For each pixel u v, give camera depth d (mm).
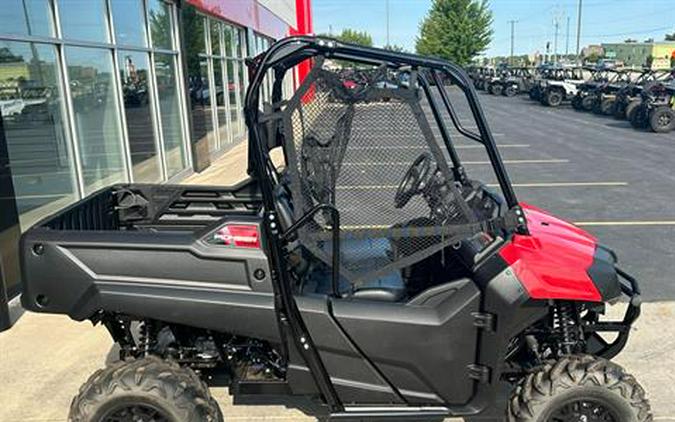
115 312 2779
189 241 2740
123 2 8391
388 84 2621
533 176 10344
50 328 4574
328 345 2791
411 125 2625
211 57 13164
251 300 2721
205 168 11906
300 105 2600
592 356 2861
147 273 2738
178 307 2705
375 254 2758
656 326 4379
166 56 10258
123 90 8273
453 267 3029
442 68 2703
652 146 13914
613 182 9703
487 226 2730
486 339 2787
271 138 3041
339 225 2652
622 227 7031
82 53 7027
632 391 2684
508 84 33438
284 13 28781
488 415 3379
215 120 13453
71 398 3604
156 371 2697
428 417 2855
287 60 2859
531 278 2707
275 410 3432
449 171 2682
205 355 3154
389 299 2963
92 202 3662
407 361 2824
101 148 7508
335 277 2740
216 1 13148
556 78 27344
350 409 2865
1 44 5387
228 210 4164
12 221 5199
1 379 3832
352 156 2645
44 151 6070
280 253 2676
